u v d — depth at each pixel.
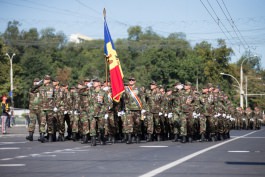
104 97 30.34
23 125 84.88
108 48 35.38
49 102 33.22
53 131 33.62
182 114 33.38
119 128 35.03
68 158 21.69
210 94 34.75
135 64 185.25
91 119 29.88
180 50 171.62
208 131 34.97
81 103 34.12
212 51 166.50
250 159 20.89
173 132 37.12
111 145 30.08
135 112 32.62
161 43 177.38
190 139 33.81
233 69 168.88
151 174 16.14
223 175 15.96
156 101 35.75
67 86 36.34
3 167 18.56
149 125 34.97
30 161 20.56
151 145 30.06
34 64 182.75
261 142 32.91
